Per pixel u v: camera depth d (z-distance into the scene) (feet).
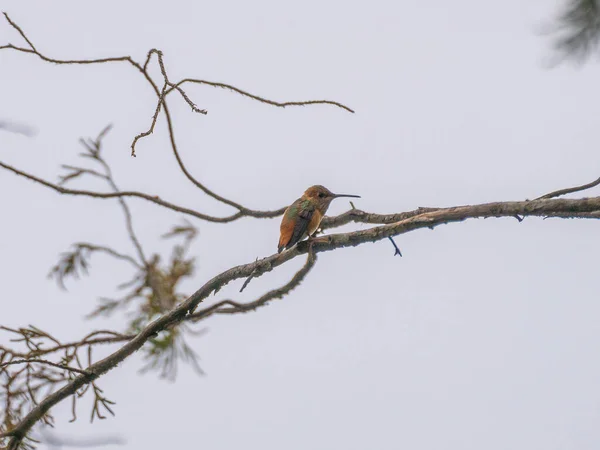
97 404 33.04
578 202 22.30
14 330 34.78
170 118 34.37
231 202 37.91
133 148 24.30
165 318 32.48
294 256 29.12
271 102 29.40
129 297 42.96
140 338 32.68
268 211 38.29
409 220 25.72
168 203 37.70
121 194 37.19
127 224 43.01
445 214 24.79
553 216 23.30
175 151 35.83
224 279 30.91
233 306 38.45
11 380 34.35
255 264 29.89
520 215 23.47
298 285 35.68
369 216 34.17
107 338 35.22
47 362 31.83
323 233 37.52
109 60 30.86
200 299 31.71
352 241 27.66
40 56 30.78
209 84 29.01
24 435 32.65
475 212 24.06
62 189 35.73
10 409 34.09
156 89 30.48
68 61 30.94
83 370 32.65
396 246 26.48
